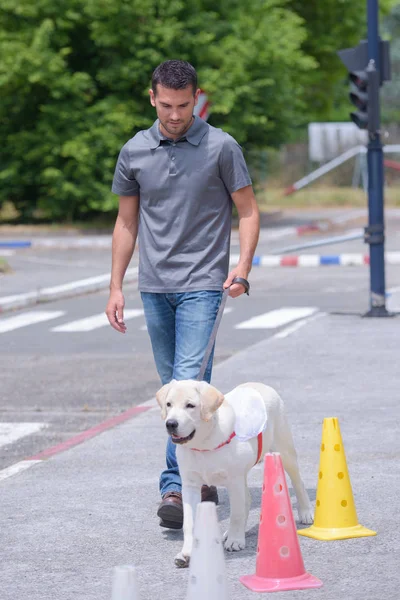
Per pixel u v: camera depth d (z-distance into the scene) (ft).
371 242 63.57
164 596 21.71
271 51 145.48
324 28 185.06
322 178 222.28
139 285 26.99
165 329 26.99
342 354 51.37
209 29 143.74
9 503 28.99
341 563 23.29
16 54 138.82
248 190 26.48
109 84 143.02
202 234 26.35
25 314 74.02
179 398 22.33
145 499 28.94
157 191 26.32
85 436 37.47
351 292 79.30
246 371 47.57
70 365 53.21
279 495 22.13
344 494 25.38
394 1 184.34
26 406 43.93
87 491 29.89
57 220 151.84
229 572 22.85
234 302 75.87
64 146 140.56
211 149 26.08
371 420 37.45
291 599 21.18
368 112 61.46
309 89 192.95
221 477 23.47
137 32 141.49
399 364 48.34
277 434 25.22
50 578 23.03
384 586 21.75
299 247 68.33
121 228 27.53
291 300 75.77
